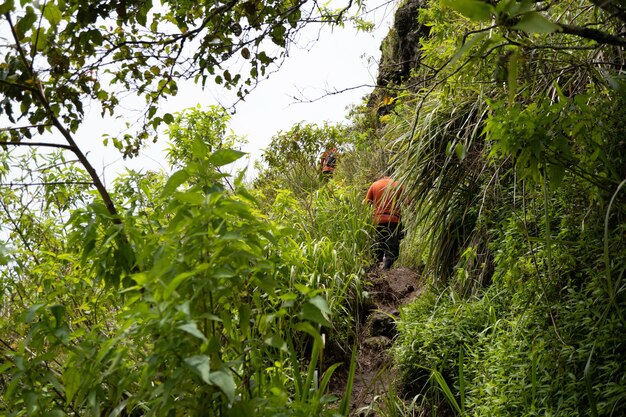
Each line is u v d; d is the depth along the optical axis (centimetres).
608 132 368
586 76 449
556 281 404
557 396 374
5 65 310
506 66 284
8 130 326
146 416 249
